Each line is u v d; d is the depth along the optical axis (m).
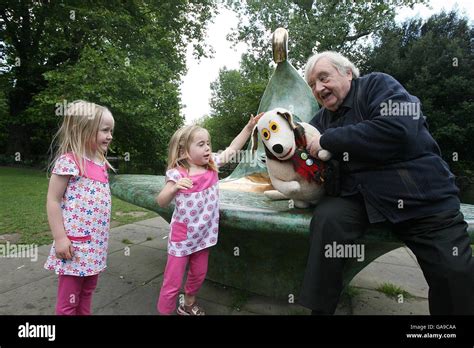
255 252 2.04
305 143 1.44
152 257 3.01
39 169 12.34
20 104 13.54
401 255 3.34
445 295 1.09
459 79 10.58
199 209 1.56
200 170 1.63
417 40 12.00
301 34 12.80
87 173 1.45
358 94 1.42
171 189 1.51
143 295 2.16
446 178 1.23
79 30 11.94
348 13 13.26
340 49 13.58
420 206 1.18
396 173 1.22
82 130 1.44
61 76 9.52
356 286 2.47
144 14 13.36
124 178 2.59
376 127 1.20
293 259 1.97
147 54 12.31
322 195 1.47
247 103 18.52
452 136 10.56
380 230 1.30
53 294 2.14
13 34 12.62
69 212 1.39
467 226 1.20
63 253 1.35
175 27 14.16
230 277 2.30
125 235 3.86
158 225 4.41
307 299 1.20
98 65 9.45
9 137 13.61
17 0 11.86
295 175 1.44
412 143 1.21
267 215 1.44
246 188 2.63
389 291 2.35
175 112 11.73
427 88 11.29
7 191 6.61
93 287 1.58
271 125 1.42
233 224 1.54
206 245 1.60
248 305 2.05
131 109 9.50
